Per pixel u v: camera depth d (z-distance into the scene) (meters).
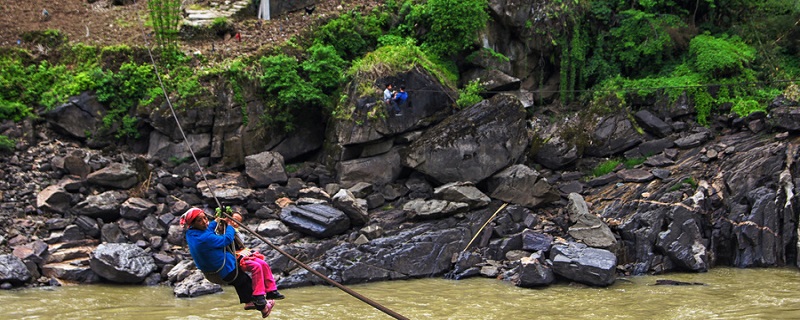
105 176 17.97
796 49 24.19
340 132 19.88
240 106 20.30
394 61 20.33
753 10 25.12
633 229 17.69
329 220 17.27
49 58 21.69
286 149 20.67
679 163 19.78
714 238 17.95
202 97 20.05
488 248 17.50
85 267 15.55
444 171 19.39
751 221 17.84
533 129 22.02
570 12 23.27
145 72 20.55
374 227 17.64
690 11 24.88
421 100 20.17
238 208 18.22
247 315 12.85
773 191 18.22
